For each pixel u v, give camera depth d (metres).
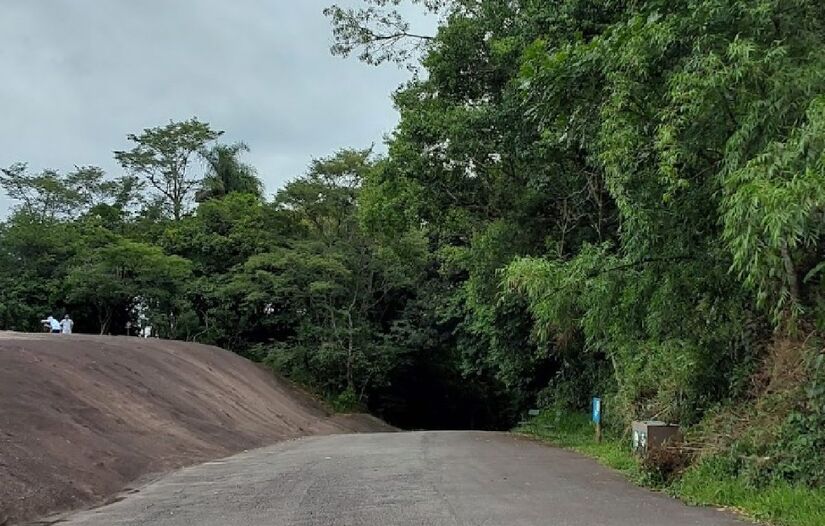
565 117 11.88
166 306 38.47
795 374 9.34
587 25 14.34
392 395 44.66
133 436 15.12
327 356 37.72
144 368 21.84
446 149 20.19
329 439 21.77
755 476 8.38
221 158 48.03
